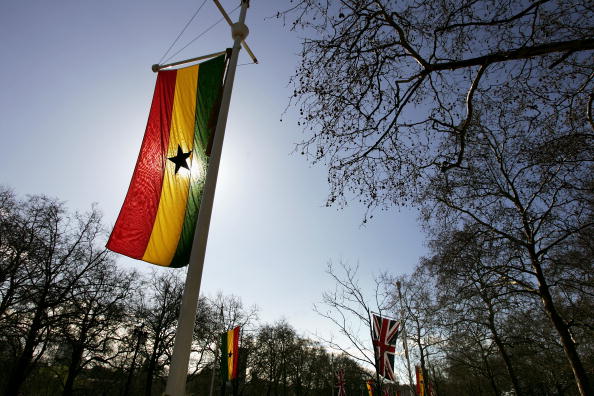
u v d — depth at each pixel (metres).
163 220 6.70
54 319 23.50
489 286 16.50
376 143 8.20
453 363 30.44
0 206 23.81
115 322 28.59
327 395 63.56
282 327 57.12
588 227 14.69
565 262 15.54
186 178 7.12
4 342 23.33
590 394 12.84
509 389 37.47
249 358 51.53
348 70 7.77
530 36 6.71
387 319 9.30
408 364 13.41
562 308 20.05
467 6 6.67
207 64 8.14
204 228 5.39
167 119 7.45
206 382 56.44
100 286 26.98
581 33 7.04
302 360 57.72
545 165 11.76
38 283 23.55
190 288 4.88
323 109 7.98
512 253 16.36
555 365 28.14
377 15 7.30
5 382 26.52
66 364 30.33
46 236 24.98
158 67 8.07
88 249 27.20
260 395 57.28
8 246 22.69
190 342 4.61
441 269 17.88
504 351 23.62
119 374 38.16
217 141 6.23
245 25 7.73
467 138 10.94
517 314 22.62
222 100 6.75
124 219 6.48
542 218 14.98
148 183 6.84
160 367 36.59
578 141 10.34
